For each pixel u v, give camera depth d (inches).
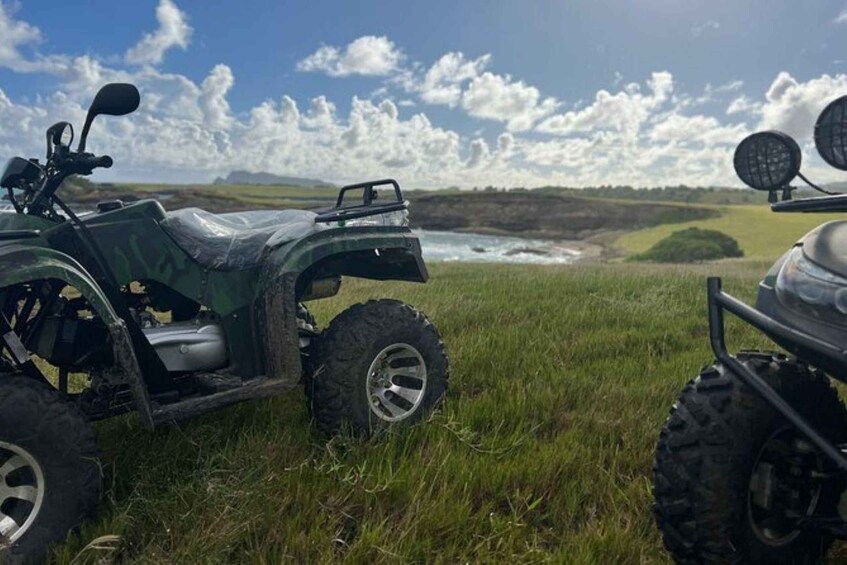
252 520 103.8
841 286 75.1
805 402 86.1
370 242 151.3
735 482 81.7
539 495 117.9
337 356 140.9
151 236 132.7
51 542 99.6
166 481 120.0
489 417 150.3
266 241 145.9
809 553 89.6
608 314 288.0
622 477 122.9
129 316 127.7
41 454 99.2
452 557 98.3
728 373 87.4
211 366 141.1
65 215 128.0
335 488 116.8
